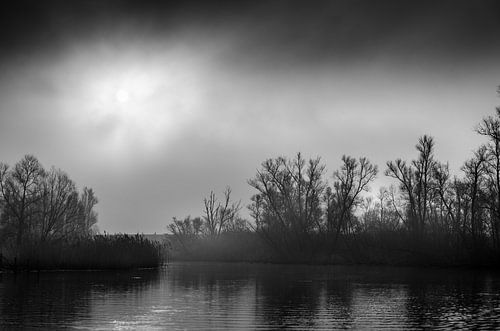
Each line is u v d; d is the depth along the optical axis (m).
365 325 24.84
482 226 72.56
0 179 78.62
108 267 62.28
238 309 29.55
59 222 82.94
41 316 26.58
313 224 93.31
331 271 67.62
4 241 70.62
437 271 66.88
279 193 94.19
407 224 82.12
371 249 84.75
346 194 89.25
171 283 46.50
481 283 47.69
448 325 24.92
